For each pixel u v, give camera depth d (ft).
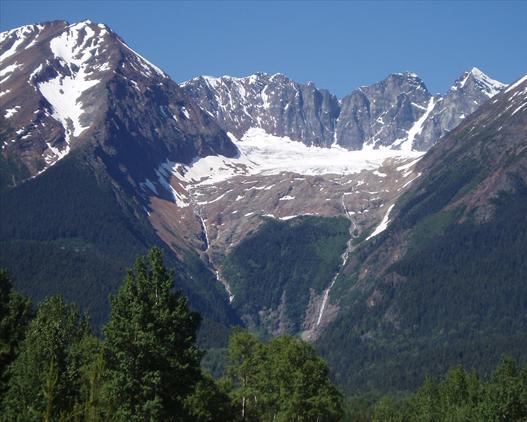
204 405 434.71
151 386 327.06
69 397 306.55
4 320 360.48
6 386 329.11
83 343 357.00
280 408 452.35
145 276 348.18
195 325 350.02
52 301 412.57
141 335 329.93
